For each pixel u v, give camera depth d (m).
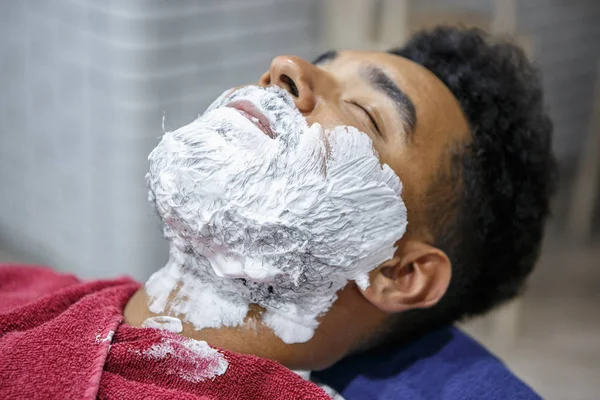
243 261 0.86
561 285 2.45
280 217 0.84
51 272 1.14
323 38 2.06
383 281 0.93
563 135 2.96
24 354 0.81
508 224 1.03
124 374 0.84
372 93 0.93
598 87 2.77
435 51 1.07
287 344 0.92
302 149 0.85
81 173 1.95
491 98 1.01
